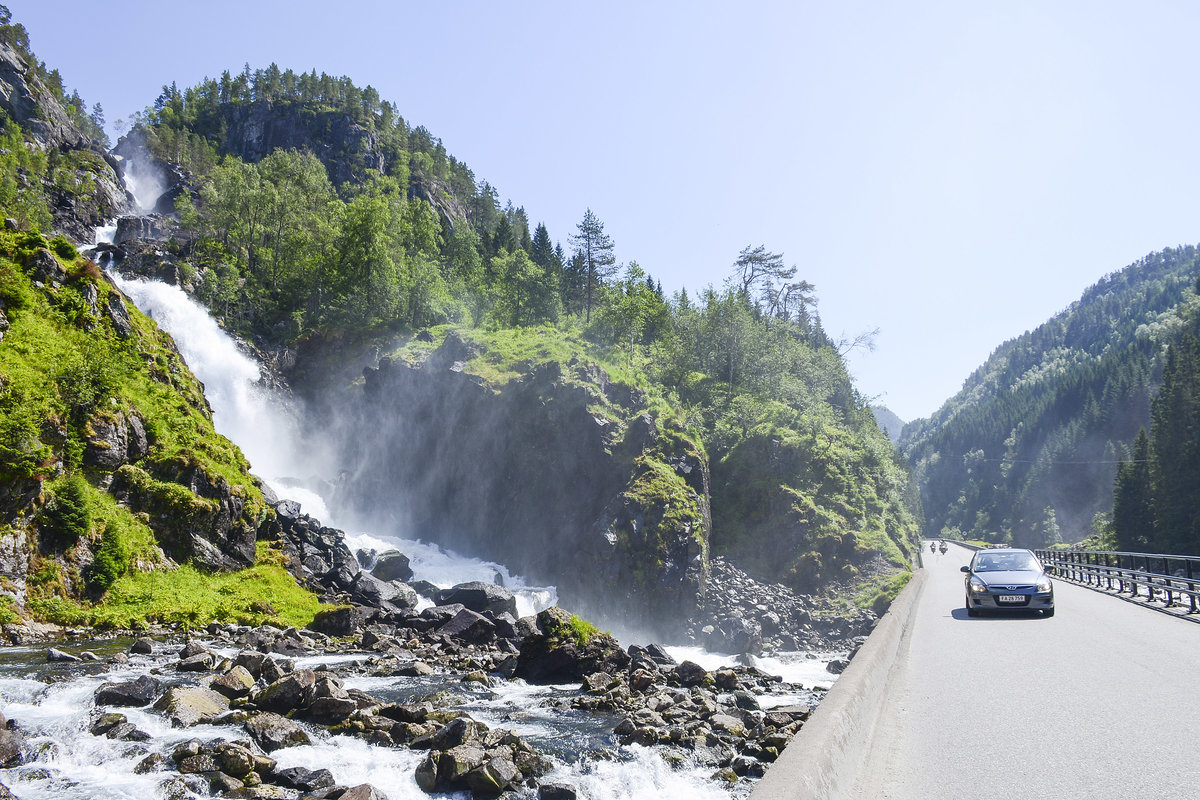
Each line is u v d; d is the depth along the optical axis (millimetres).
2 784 10820
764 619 45219
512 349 68125
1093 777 7523
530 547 55844
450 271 121250
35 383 32406
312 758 12812
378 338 81062
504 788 11703
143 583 31641
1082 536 156250
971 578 24812
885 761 8203
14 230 40375
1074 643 17594
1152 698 11383
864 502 64188
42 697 15828
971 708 10922
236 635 28344
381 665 23625
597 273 112188
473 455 61969
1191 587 23672
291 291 90750
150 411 38312
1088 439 176000
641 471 53656
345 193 171625
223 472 38844
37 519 29031
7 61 151375
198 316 74812
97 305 40656
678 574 48531
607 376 63625
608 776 12484
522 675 23609
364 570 46156
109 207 135125
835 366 94125
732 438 67500
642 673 21844
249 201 101312
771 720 16516
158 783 11109
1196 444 84812
